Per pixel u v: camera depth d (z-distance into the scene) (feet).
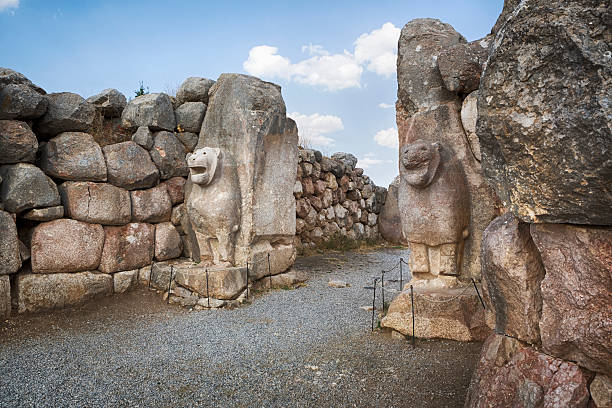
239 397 8.28
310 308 14.88
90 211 15.25
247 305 15.38
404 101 12.51
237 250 17.08
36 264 13.73
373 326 12.52
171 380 9.12
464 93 11.60
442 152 11.50
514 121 4.90
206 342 11.53
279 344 11.25
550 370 5.25
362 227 35.91
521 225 5.58
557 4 4.43
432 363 9.61
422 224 11.60
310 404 7.95
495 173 5.57
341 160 35.65
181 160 18.58
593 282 4.76
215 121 18.02
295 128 18.56
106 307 14.73
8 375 9.43
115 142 17.40
